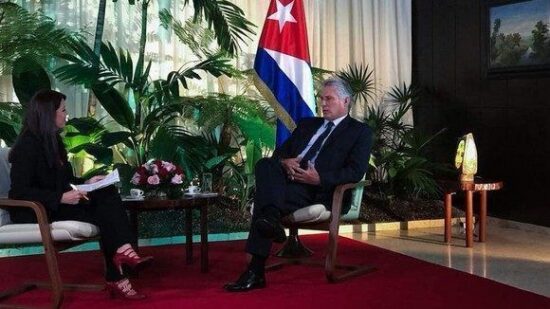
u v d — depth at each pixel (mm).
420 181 5523
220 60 5297
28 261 4133
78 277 3730
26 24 4910
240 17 5402
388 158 5672
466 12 5781
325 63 6207
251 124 5164
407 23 6406
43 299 3271
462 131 5883
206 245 3814
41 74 4867
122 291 3236
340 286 3484
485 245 4656
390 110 6344
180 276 3736
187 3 5547
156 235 4867
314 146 3799
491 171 5586
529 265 4027
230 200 5512
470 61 5762
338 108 3781
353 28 6285
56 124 3260
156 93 5125
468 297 3271
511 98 5348
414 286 3488
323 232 5086
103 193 3236
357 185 3650
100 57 5211
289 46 4641
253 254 3398
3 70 4957
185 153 4918
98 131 5082
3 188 3332
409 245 4672
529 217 5230
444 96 6090
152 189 3744
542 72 5043
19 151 3160
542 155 5070
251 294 3330
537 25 5078
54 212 3191
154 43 5750
